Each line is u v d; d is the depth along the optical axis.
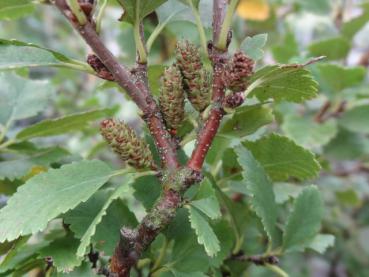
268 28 0.27
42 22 0.32
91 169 0.10
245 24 0.27
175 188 0.10
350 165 0.27
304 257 0.25
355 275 0.27
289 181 0.20
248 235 0.15
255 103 0.12
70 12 0.09
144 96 0.10
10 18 0.12
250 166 0.12
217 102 0.10
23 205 0.10
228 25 0.10
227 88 0.10
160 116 0.10
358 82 0.21
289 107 0.23
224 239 0.12
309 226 0.13
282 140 0.13
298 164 0.13
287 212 0.18
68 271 0.10
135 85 0.10
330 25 0.25
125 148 0.10
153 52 0.22
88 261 0.11
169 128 0.10
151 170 0.10
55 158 0.14
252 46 0.11
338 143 0.22
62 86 0.29
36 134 0.14
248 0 0.23
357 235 0.27
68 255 0.11
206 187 0.10
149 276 0.12
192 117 0.11
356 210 0.28
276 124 0.23
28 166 0.14
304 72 0.11
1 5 0.11
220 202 0.14
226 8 0.11
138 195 0.12
